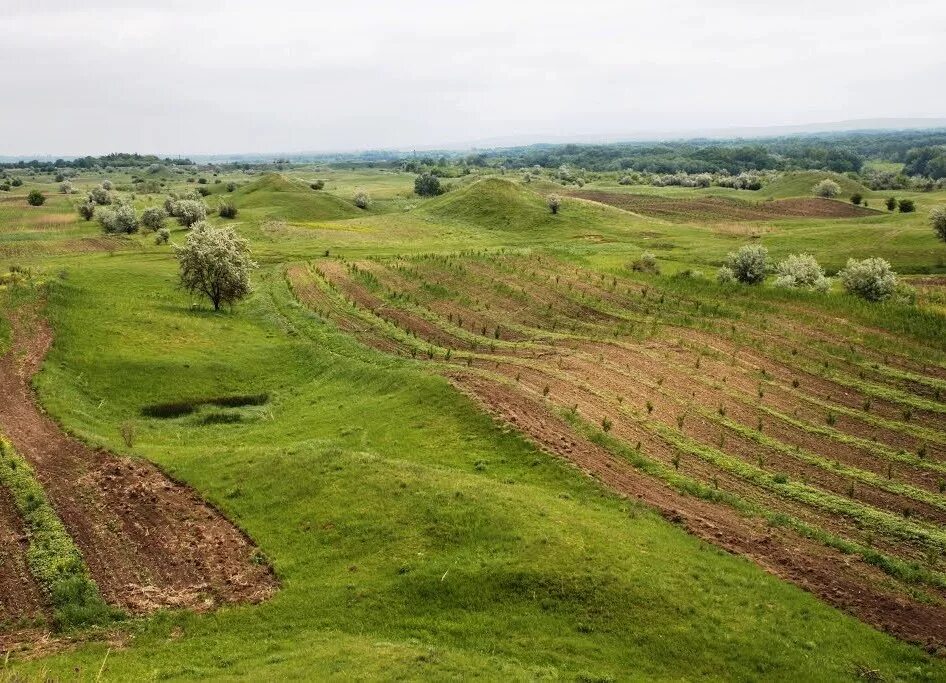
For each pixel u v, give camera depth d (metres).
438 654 19.27
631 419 36.09
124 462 31.73
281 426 39.25
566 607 21.34
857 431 35.44
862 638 20.78
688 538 25.78
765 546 25.62
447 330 54.91
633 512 27.20
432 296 65.62
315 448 32.81
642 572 22.77
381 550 24.67
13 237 105.19
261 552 25.41
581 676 18.58
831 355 46.47
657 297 62.47
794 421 36.56
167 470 31.86
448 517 25.83
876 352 46.53
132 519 27.48
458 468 30.66
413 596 22.22
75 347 46.03
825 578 23.81
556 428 33.94
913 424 36.12
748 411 37.84
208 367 46.53
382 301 64.44
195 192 158.62
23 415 36.12
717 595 22.16
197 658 19.77
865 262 60.22
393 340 52.56
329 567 24.20
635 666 19.17
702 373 43.59
